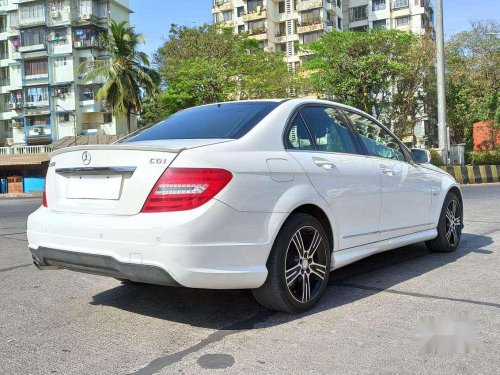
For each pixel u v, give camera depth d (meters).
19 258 5.88
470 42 29.17
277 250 3.32
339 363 2.71
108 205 3.22
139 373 2.64
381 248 4.36
